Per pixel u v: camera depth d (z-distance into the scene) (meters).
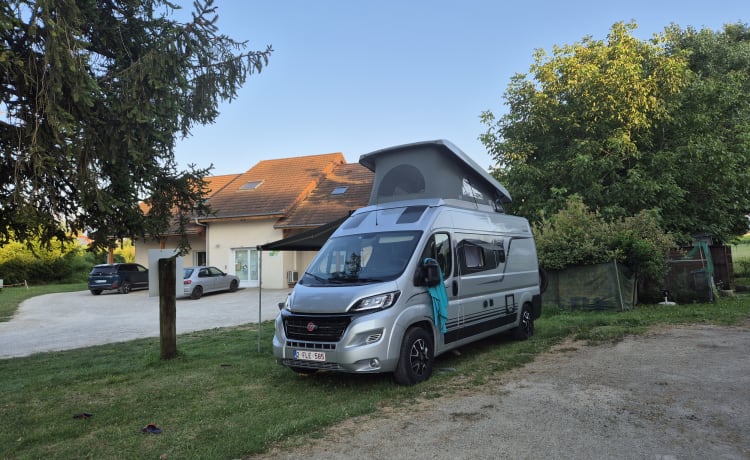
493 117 18.28
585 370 6.31
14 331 13.84
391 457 3.89
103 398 6.09
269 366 7.46
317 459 3.93
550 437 4.13
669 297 13.14
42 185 5.58
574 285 12.59
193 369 7.52
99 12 6.06
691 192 16.27
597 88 15.65
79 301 22.34
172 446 4.33
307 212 23.45
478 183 9.83
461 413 4.84
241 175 29.77
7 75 5.15
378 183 9.09
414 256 6.34
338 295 5.88
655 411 4.65
